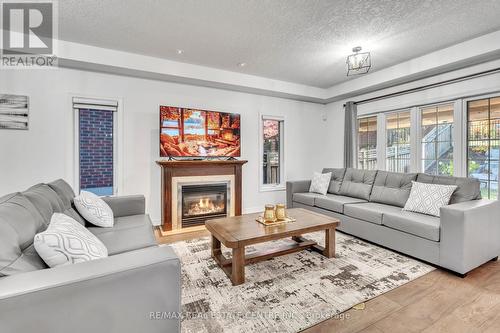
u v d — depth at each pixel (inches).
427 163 147.5
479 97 124.3
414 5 88.1
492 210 95.4
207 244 117.5
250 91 173.6
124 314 40.8
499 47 104.7
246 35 110.0
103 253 53.7
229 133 161.2
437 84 137.4
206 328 60.2
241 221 101.0
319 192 163.3
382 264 94.7
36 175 121.7
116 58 124.5
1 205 49.0
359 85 167.6
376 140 176.6
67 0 84.7
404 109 158.6
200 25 101.4
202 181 150.6
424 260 94.9
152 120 146.6
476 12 92.2
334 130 207.2
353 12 92.5
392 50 125.2
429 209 105.3
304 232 92.1
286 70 154.8
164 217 138.7
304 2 86.4
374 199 136.3
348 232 129.0
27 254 44.9
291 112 198.8
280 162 197.6
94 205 87.1
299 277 84.8
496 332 58.9
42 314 35.3
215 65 145.6
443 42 116.3
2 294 33.3
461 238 83.8
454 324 61.7
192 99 157.9
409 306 69.0
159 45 119.3
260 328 60.4
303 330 59.9
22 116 118.5
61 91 125.6
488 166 122.6
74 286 37.0
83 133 133.6
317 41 115.6
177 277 45.1
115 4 87.2
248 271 89.2
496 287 78.7
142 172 144.6
